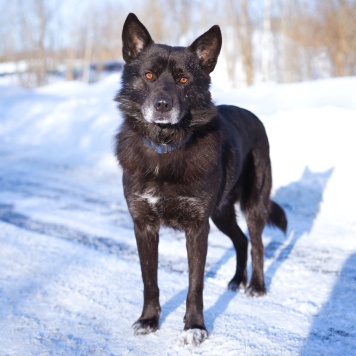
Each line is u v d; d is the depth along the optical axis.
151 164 3.68
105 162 10.33
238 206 4.80
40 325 3.75
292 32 23.16
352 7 20.08
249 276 4.80
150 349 3.38
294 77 23.36
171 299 4.22
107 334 3.62
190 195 3.64
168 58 3.77
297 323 3.68
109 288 4.49
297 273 4.68
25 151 12.07
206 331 3.50
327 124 8.38
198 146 3.72
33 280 4.71
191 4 30.19
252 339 3.44
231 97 12.33
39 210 7.35
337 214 6.35
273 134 8.74
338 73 20.58
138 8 30.72
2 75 38.41
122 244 5.82
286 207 6.77
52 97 18.66
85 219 6.85
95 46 42.91
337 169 7.34
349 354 3.18
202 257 3.66
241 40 24.36
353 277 4.48
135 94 3.83
